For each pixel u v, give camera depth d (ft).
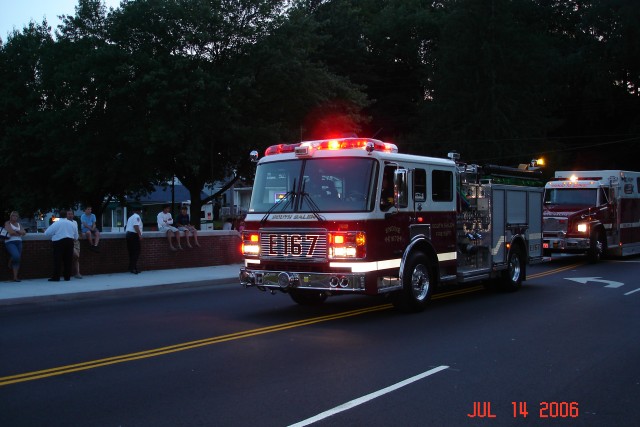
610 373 23.40
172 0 94.48
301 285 33.22
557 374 23.22
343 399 20.04
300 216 33.63
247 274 35.29
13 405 19.65
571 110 172.14
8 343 29.04
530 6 176.45
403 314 36.76
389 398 20.17
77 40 104.63
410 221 35.91
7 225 51.47
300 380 22.27
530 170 51.52
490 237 44.27
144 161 98.07
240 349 27.40
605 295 45.14
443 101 161.99
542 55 156.25
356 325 33.19
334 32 161.99
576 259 77.61
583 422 18.13
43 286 49.19
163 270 62.69
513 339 29.45
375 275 32.81
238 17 99.76
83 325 33.99
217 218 171.73
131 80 92.32
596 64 156.35
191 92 90.43
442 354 26.32
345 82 114.42
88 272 57.52
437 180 38.81
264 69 99.04
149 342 29.07
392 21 181.57
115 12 95.76
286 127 106.52
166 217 64.03
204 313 38.09
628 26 147.84
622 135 166.30
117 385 21.81
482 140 151.84
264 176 36.11
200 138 92.68
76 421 18.12
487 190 44.34
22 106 121.70
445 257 39.32
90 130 98.73
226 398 20.20
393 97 182.39
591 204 71.10
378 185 33.30
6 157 118.21
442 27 171.73
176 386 21.63
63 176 112.68
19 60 127.65
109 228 160.66
